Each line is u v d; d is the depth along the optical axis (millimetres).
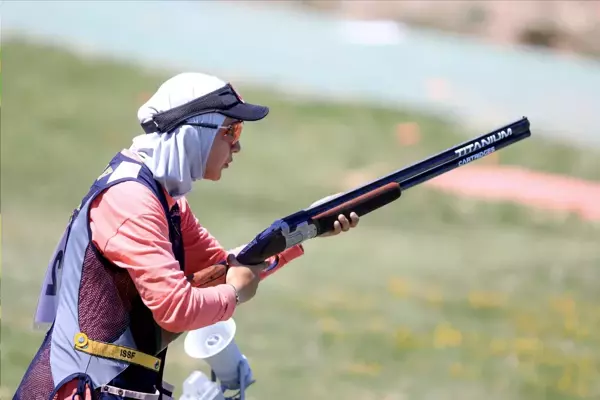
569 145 50406
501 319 25047
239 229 33969
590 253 33969
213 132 9539
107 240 9234
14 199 35188
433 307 25703
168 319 9117
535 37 81250
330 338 21922
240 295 9906
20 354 18672
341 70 64250
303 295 26109
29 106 49188
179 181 9484
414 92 60062
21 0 66875
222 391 11531
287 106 54500
